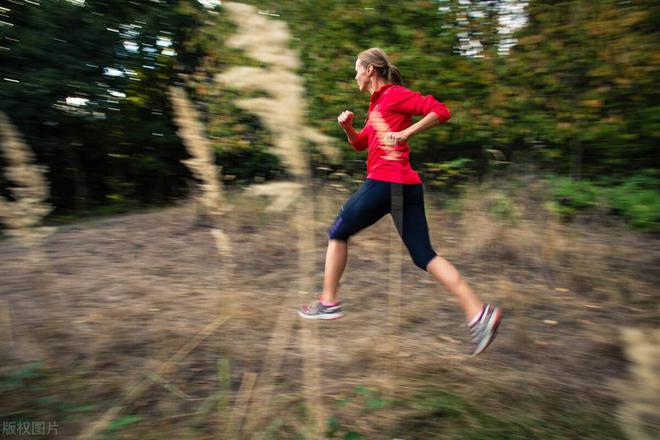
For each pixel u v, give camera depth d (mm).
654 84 5430
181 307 3291
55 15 7129
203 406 2195
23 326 2918
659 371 1300
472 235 4645
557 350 2799
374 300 3547
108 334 2838
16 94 6816
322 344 2832
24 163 2740
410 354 2740
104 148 8148
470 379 2477
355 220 2785
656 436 1740
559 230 4582
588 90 5637
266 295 3562
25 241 2875
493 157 6117
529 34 5672
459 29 5832
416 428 2086
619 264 4176
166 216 6195
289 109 1989
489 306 2586
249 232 5008
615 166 6148
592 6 5238
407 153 2787
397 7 5770
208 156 2533
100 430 1998
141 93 8328
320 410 2082
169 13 7672
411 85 5895
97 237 5219
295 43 5844
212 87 6430
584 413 2176
